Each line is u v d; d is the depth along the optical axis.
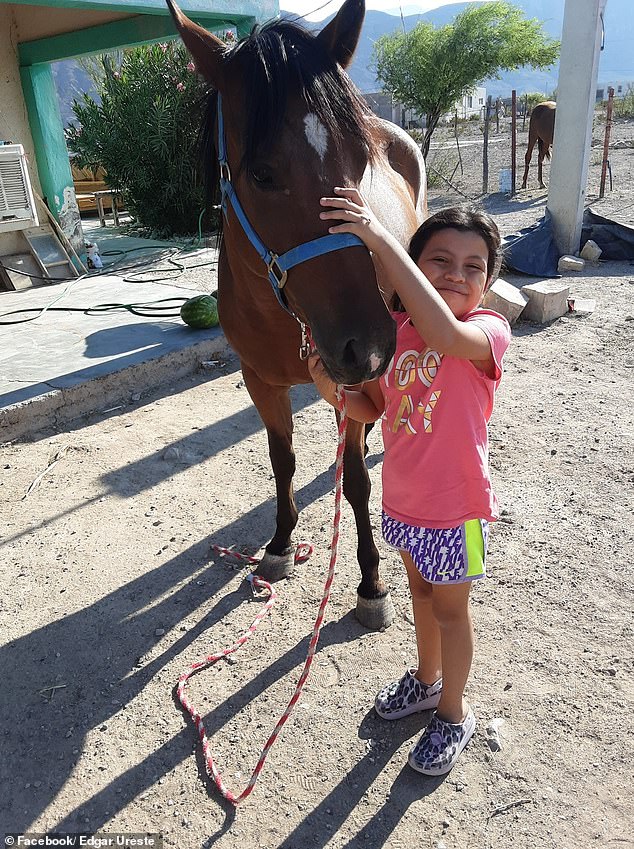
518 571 2.65
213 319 5.21
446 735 1.85
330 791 1.82
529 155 12.51
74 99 11.65
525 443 3.63
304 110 1.51
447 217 1.64
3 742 2.05
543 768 1.84
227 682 2.22
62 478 3.54
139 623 2.52
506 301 5.38
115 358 4.68
